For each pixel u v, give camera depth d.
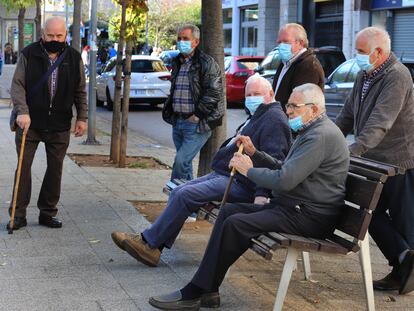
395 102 5.59
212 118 7.72
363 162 5.23
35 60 7.06
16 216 7.18
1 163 11.30
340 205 5.09
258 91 5.90
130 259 6.30
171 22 55.09
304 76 6.67
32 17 35.00
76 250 6.52
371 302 5.16
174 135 7.99
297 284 5.89
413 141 5.78
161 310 5.04
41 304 5.15
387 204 5.88
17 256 6.29
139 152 13.81
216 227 5.22
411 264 5.54
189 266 6.17
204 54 7.76
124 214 7.95
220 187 6.00
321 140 4.93
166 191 6.82
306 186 5.02
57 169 7.25
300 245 4.79
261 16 38.44
